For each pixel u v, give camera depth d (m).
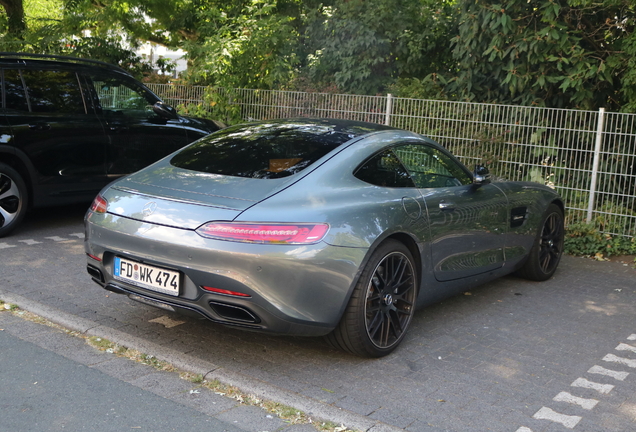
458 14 11.55
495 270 5.11
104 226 3.58
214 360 3.64
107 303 4.52
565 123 7.70
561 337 4.39
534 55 9.09
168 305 3.40
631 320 4.88
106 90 7.09
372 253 3.58
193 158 4.01
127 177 3.92
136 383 3.26
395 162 4.12
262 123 4.54
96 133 6.84
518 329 4.51
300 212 3.33
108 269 3.67
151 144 7.39
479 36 9.50
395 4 12.21
